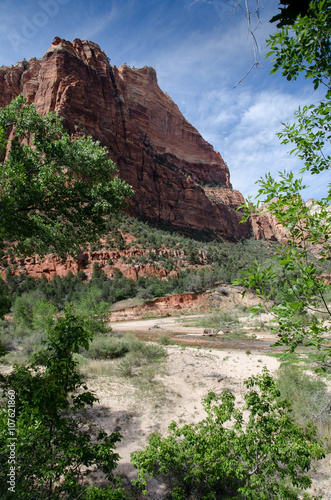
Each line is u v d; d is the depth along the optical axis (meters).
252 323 31.91
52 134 8.51
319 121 2.59
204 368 12.23
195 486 4.33
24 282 55.81
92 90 108.19
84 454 3.59
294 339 2.18
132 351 14.08
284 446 3.68
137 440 6.12
